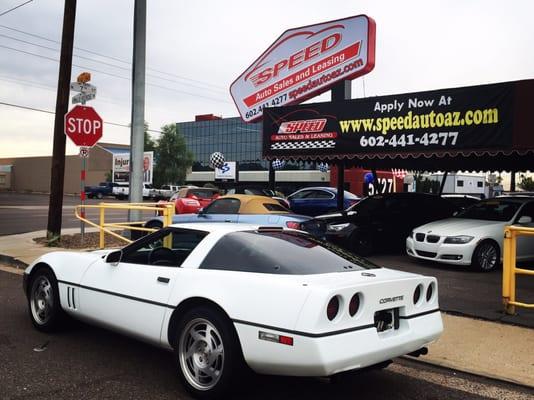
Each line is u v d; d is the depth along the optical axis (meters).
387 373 5.15
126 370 4.93
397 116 11.19
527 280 9.84
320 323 3.73
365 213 12.62
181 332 4.43
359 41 17.00
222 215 11.08
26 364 5.01
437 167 18.31
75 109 12.41
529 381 4.88
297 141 12.88
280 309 3.89
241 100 21.27
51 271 5.92
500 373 5.07
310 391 4.61
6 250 12.42
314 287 3.87
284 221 10.14
